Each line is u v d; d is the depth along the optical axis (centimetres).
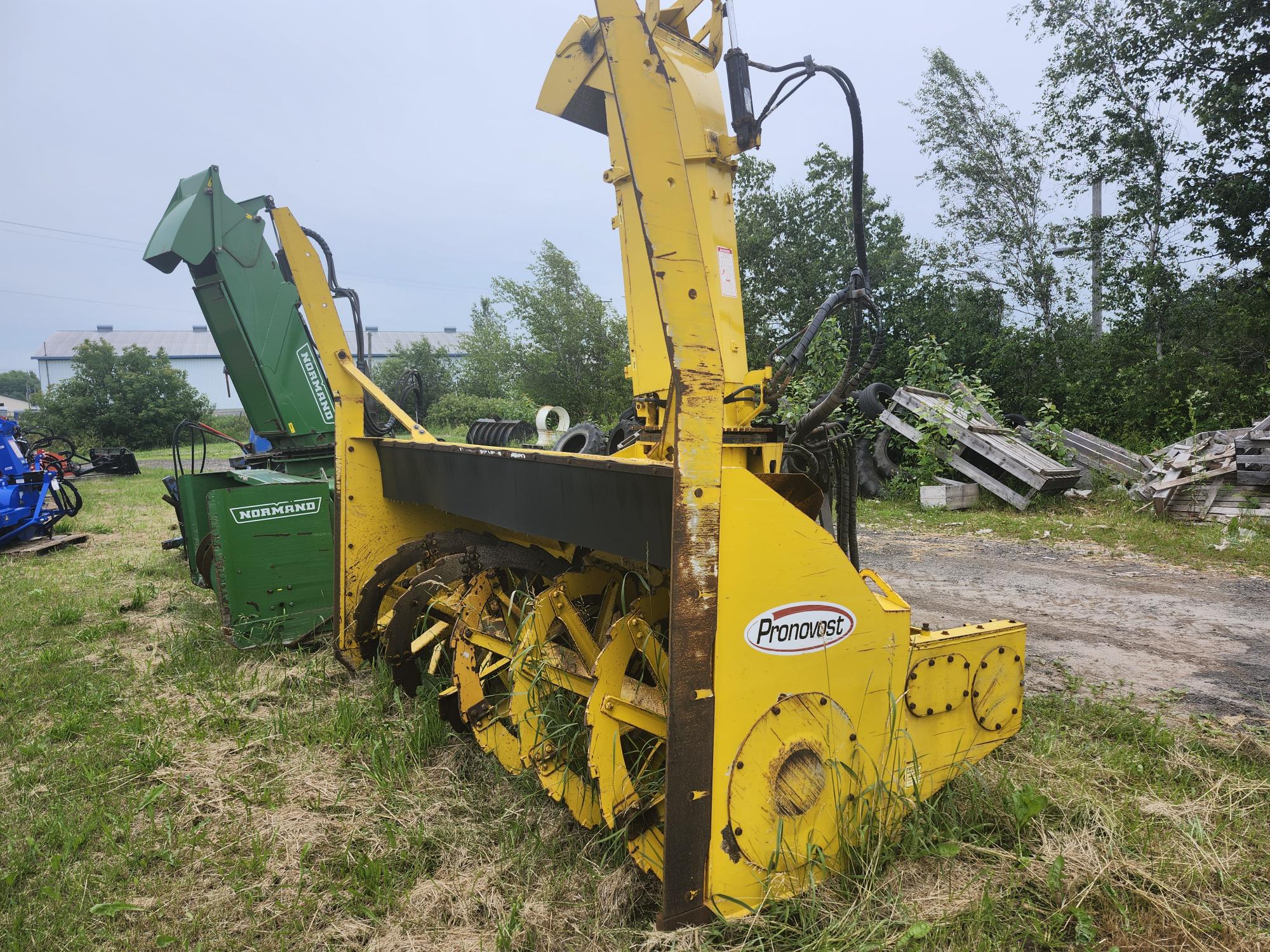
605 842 244
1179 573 630
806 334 300
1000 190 1644
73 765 315
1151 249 1417
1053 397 1412
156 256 575
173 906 228
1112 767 289
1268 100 1184
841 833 214
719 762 190
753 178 1853
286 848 254
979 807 250
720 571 186
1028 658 434
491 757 307
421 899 225
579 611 302
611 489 224
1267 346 1188
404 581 399
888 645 221
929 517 909
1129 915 210
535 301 2503
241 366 620
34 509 859
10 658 455
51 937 215
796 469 321
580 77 340
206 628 491
